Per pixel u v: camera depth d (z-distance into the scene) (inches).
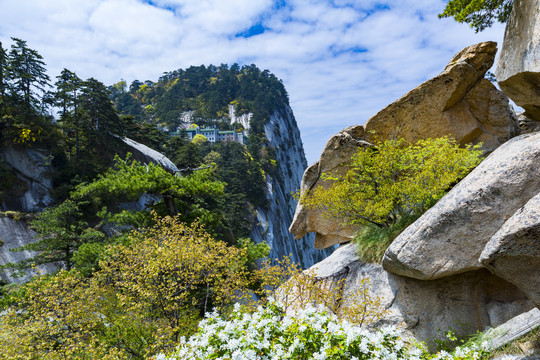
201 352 144.6
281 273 312.5
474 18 330.6
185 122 5595.5
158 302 348.2
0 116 1328.7
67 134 1562.5
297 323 144.6
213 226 720.3
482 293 249.8
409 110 390.0
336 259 375.2
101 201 1195.9
